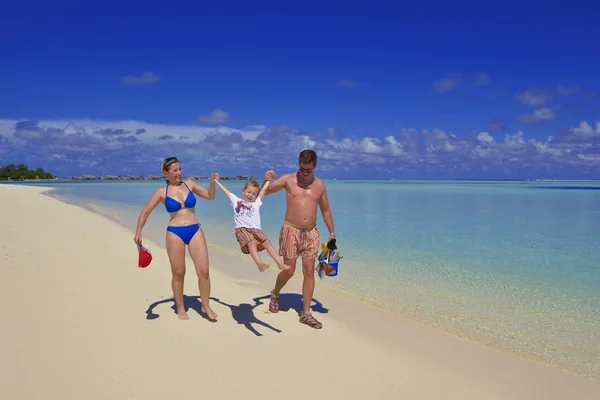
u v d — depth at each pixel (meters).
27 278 7.33
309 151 5.61
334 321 6.04
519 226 16.88
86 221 16.39
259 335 5.35
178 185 5.73
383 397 3.98
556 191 55.59
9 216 16.48
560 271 9.32
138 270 8.38
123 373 4.19
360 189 61.47
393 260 10.39
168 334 5.23
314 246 5.79
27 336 4.95
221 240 13.27
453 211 23.94
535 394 4.17
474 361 4.88
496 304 7.09
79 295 6.57
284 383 4.13
